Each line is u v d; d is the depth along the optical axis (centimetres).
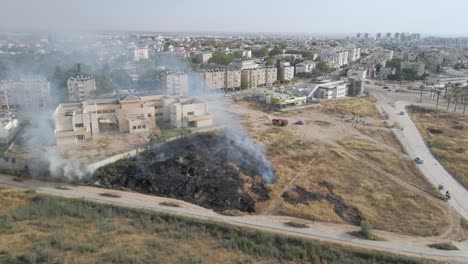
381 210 8312
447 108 18025
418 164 11088
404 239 7069
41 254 5578
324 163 10662
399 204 8588
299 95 18262
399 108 18200
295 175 9844
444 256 6366
